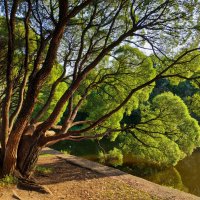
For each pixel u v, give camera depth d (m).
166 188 15.27
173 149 17.94
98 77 17.92
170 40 12.99
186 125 20.45
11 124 13.40
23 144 13.09
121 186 14.62
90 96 21.00
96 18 15.16
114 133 20.69
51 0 13.78
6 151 12.47
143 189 14.52
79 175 15.88
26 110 12.38
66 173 16.05
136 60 16.48
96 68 17.84
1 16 15.52
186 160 33.00
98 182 14.90
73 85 12.49
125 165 28.05
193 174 27.53
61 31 11.95
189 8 12.19
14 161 12.66
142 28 12.52
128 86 16.97
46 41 13.38
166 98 16.31
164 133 13.81
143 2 12.79
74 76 14.91
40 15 14.48
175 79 13.88
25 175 13.09
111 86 17.75
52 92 14.74
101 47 16.08
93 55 17.09
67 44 16.92
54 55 12.33
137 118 40.53
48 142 13.63
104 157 28.97
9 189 11.68
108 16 14.87
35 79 12.46
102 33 15.57
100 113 20.36
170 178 25.53
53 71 17.81
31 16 14.41
